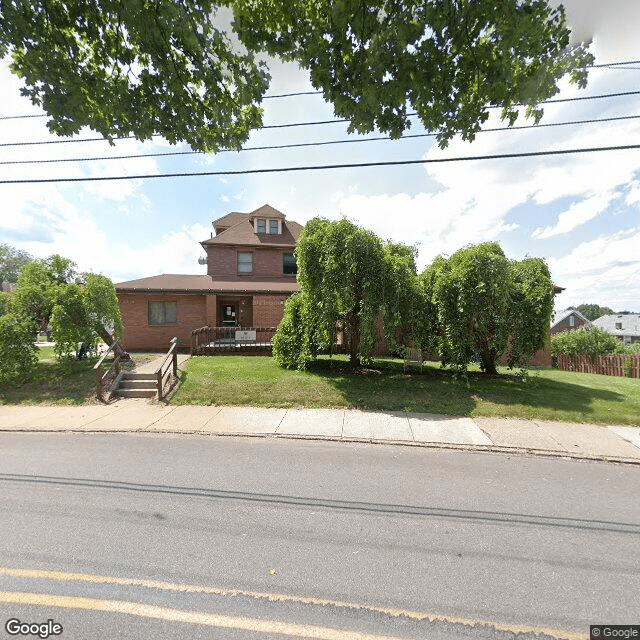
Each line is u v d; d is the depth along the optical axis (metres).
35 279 10.36
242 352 14.11
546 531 3.17
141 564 2.67
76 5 3.38
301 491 3.92
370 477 4.32
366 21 3.24
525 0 3.03
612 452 5.27
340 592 2.41
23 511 3.44
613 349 15.38
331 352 11.36
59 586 2.44
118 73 3.91
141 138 4.34
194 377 9.41
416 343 9.84
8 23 3.45
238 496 3.79
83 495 3.79
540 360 15.79
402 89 3.61
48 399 8.24
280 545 2.93
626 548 2.93
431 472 4.50
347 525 3.24
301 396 8.08
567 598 2.37
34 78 3.76
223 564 2.68
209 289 16.12
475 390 8.63
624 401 7.84
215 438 5.84
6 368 8.99
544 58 3.36
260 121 4.44
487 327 9.49
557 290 15.70
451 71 3.51
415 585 2.48
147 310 16.12
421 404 7.62
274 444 5.56
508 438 5.83
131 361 11.66
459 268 8.80
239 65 3.82
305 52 3.55
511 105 3.79
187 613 2.22
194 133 4.36
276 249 19.36
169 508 3.52
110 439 5.77
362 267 8.94
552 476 4.43
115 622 2.14
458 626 2.14
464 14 3.13
